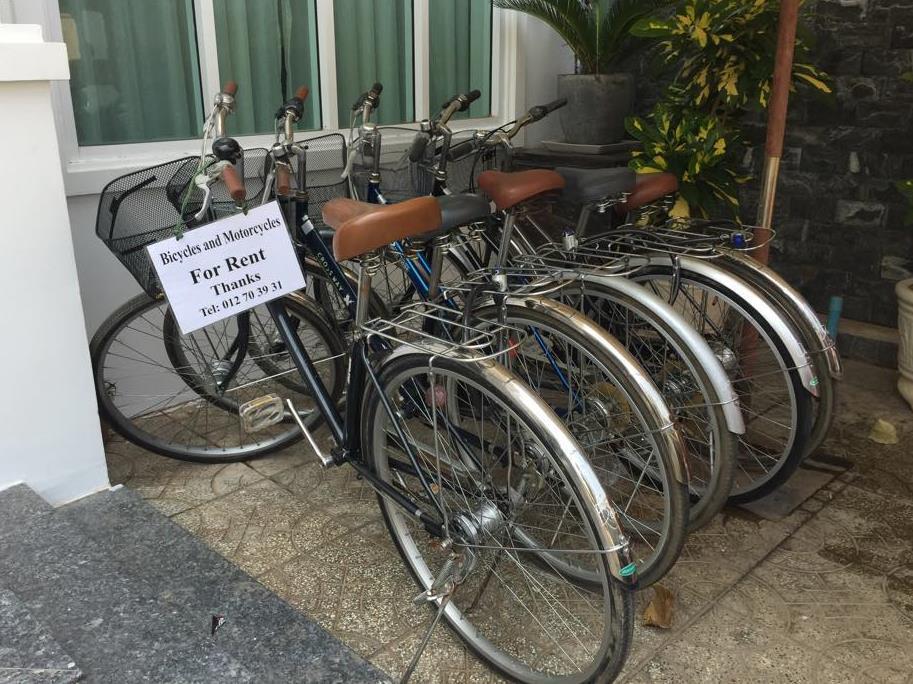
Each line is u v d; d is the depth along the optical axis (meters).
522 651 1.98
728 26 3.24
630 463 2.48
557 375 2.34
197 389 2.84
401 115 3.93
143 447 2.81
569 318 2.05
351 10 3.60
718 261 2.55
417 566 2.12
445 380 2.03
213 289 2.05
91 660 1.67
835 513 2.54
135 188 2.25
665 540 1.99
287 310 2.60
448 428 1.96
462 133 4.02
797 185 3.98
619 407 2.22
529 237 3.02
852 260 3.88
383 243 1.81
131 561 2.17
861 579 2.22
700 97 3.35
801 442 2.36
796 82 3.40
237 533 2.44
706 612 2.10
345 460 2.13
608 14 3.79
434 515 1.95
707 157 3.15
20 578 1.92
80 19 2.90
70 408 2.35
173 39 3.13
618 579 1.60
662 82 4.27
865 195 3.78
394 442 2.08
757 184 4.09
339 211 1.91
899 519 2.50
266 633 1.91
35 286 2.22
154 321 3.02
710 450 2.36
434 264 2.20
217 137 2.18
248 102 3.38
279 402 2.29
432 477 1.94
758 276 2.47
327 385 2.78
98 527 2.31
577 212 3.20
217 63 3.22
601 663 1.69
